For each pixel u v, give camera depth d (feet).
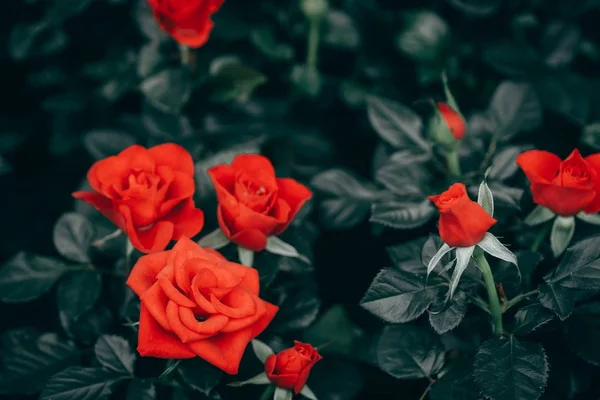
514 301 2.12
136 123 2.74
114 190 2.10
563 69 2.70
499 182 2.28
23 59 3.02
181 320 1.95
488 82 2.82
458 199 1.92
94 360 2.25
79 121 3.03
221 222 2.10
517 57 2.69
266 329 2.21
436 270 2.12
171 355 1.97
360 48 2.82
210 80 2.63
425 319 2.25
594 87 2.76
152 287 1.98
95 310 2.28
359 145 2.96
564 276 2.09
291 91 2.87
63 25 2.98
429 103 2.26
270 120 2.76
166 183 2.11
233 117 2.74
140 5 2.70
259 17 2.80
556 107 2.62
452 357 2.27
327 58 2.90
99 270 2.29
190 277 2.00
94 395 2.13
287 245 2.15
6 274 2.28
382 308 2.10
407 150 2.39
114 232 2.30
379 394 2.49
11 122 3.16
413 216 2.27
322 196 2.47
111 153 2.57
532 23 2.81
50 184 3.25
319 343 2.41
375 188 2.48
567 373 2.22
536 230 2.27
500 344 2.08
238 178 2.11
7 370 2.25
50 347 2.28
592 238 2.10
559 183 2.09
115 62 2.88
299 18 2.79
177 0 2.37
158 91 2.55
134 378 2.15
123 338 2.18
